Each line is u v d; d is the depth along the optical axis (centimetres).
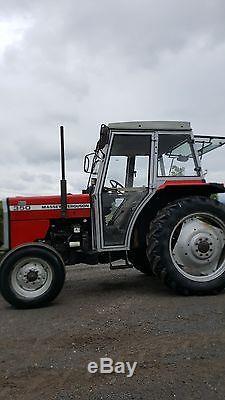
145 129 577
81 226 574
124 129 573
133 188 574
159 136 579
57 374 306
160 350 344
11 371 314
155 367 312
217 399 262
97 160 600
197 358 325
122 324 419
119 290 592
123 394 273
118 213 565
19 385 290
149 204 586
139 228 583
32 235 561
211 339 365
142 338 376
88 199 573
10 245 558
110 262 569
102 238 557
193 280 544
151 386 282
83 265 898
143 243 582
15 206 561
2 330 418
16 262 506
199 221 562
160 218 549
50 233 570
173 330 394
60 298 554
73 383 291
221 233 566
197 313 451
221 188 580
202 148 600
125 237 561
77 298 550
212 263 557
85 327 415
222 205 563
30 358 338
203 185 573
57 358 336
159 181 571
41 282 512
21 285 510
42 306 510
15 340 385
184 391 274
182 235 555
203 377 292
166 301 511
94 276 738
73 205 569
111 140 571
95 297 549
